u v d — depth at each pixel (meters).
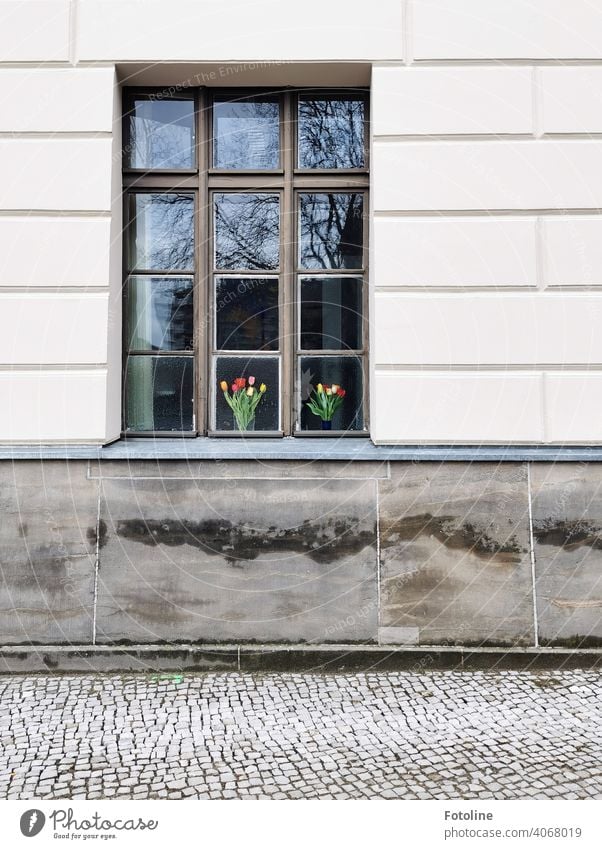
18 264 4.68
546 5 4.68
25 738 3.60
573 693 4.14
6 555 4.61
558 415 4.68
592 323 4.68
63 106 4.69
